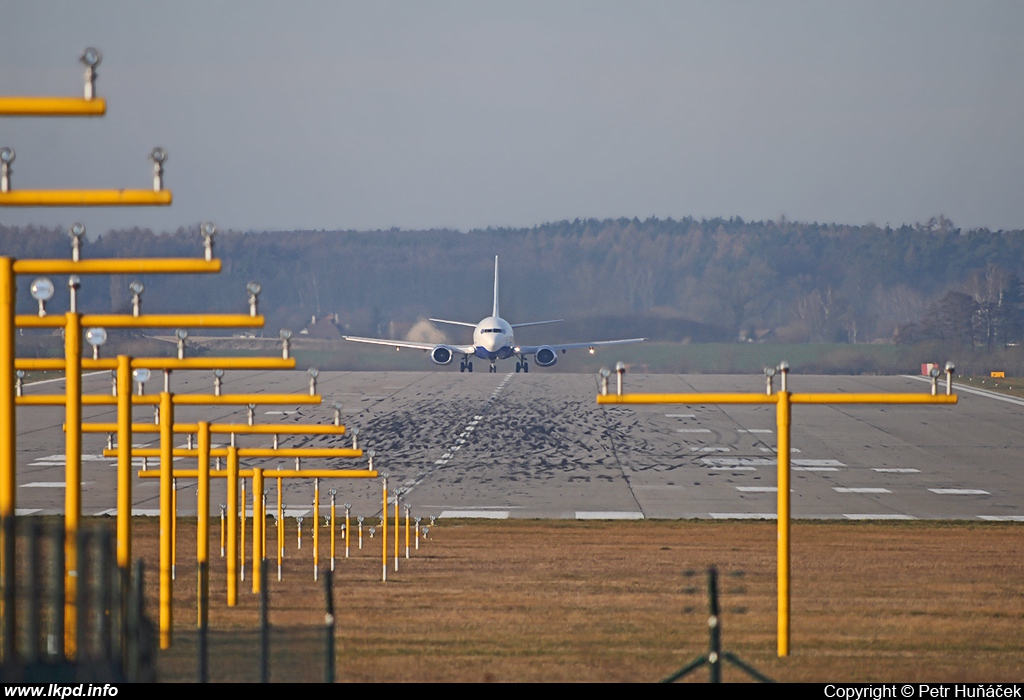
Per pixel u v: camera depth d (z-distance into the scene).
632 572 98.62
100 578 43.44
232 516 81.44
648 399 63.75
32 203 49.69
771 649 68.38
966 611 82.56
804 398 64.19
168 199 50.31
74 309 58.91
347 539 109.75
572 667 62.66
